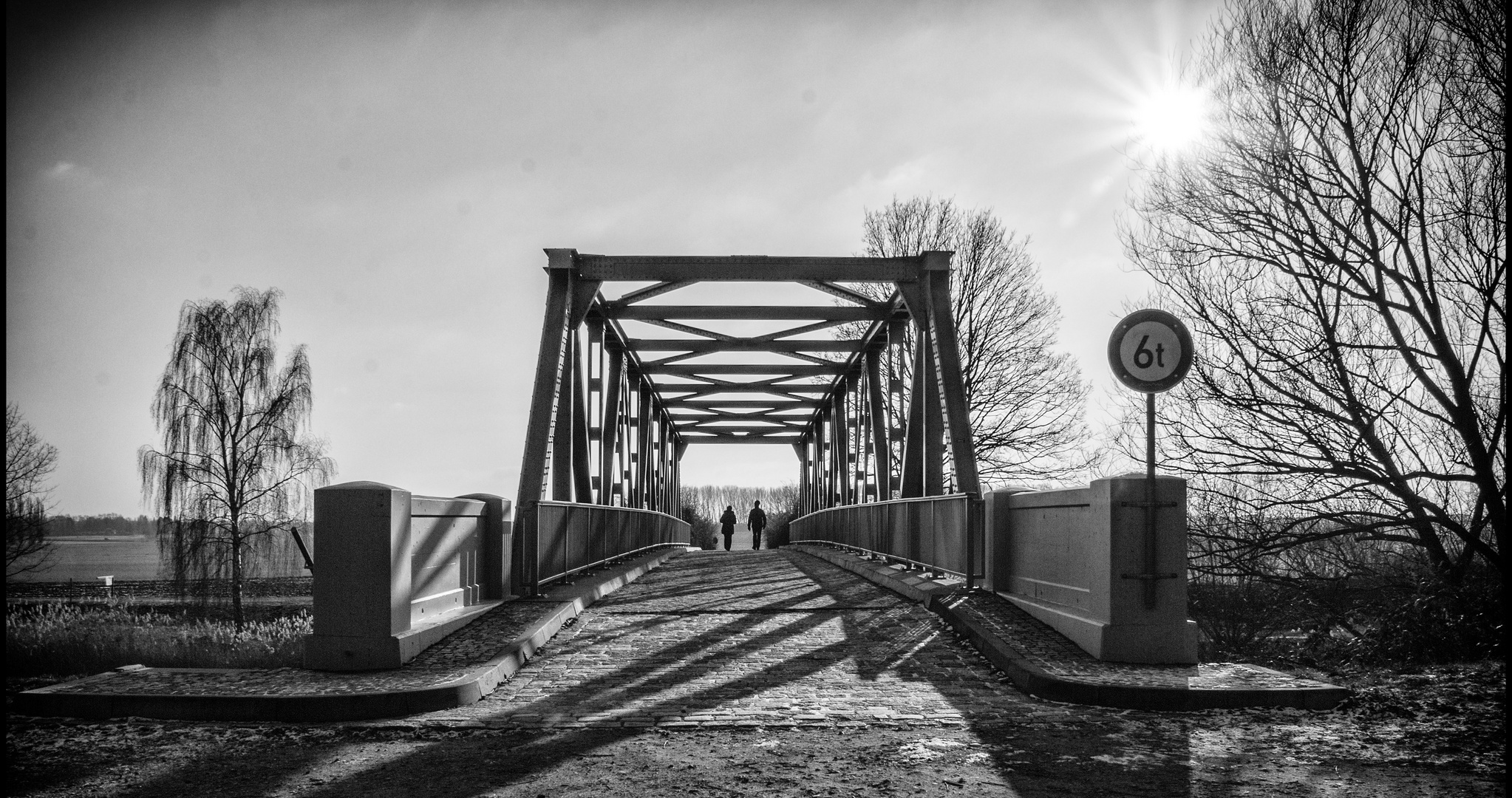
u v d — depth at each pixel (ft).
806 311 61.93
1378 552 45.16
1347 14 43.42
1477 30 39.50
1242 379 46.96
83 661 47.21
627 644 28.48
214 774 15.90
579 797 14.43
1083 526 26.12
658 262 46.93
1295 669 25.66
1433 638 32.99
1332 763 15.90
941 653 26.61
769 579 50.01
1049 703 21.06
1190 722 19.07
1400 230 42.78
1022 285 83.25
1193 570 47.19
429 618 27.02
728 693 22.07
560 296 44.80
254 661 46.88
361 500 23.61
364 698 20.12
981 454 81.30
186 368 89.86
